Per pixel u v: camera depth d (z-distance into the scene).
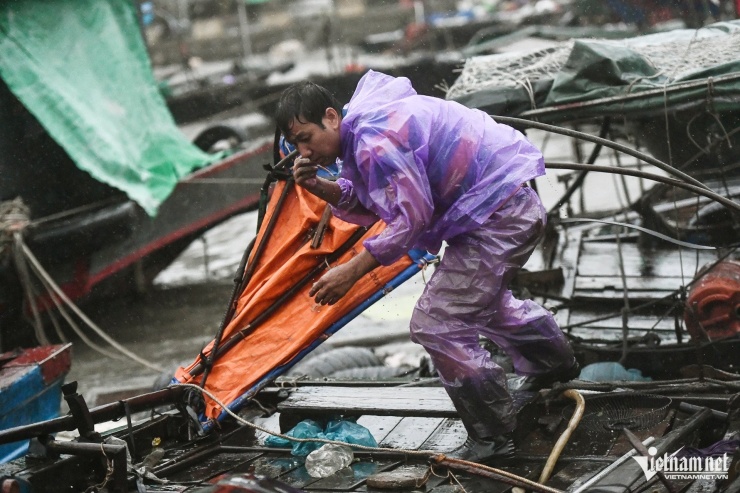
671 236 12.73
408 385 9.69
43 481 7.17
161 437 8.96
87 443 7.27
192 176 19.08
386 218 7.10
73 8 18.52
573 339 10.77
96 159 17.39
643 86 9.86
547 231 13.20
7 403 10.68
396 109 6.98
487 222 7.38
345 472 7.64
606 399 8.14
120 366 16.52
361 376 12.20
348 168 7.27
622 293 11.62
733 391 8.32
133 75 19.17
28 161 18.09
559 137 27.77
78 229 17.45
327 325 8.74
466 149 7.17
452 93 10.79
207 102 32.28
